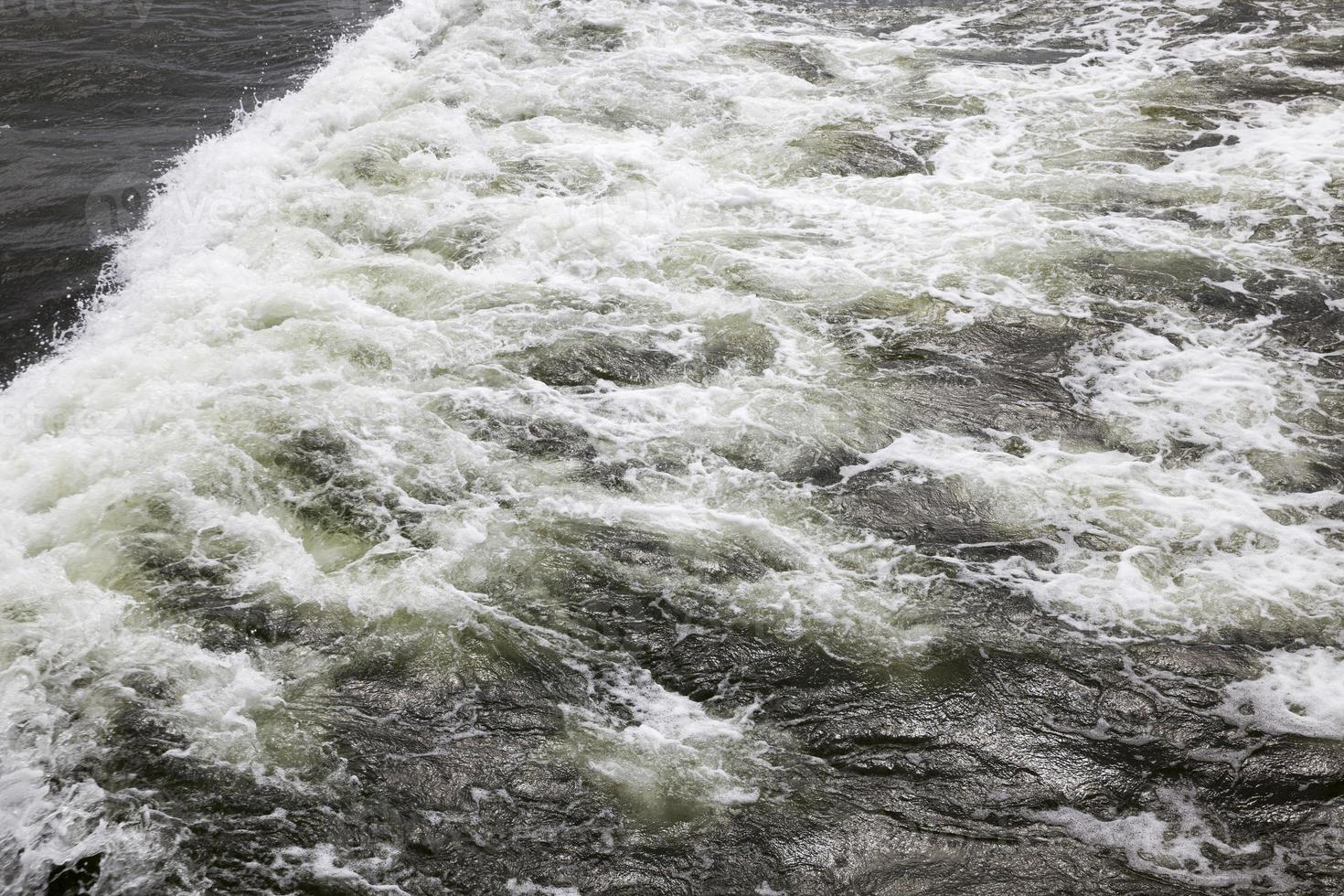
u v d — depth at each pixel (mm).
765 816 3740
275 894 3523
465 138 8727
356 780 3885
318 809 3785
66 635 4395
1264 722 3986
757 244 7207
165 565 4730
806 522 5008
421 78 9883
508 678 4266
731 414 5707
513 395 5863
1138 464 5266
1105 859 3561
